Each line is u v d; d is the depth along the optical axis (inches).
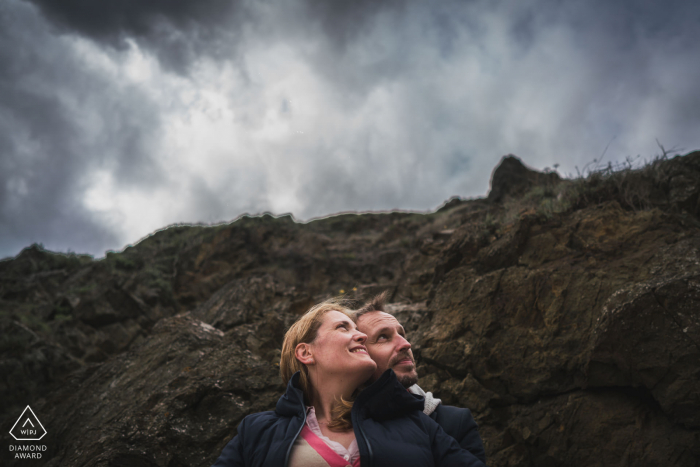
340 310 92.1
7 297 473.1
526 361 129.3
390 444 67.0
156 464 113.9
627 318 111.3
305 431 70.7
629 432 107.5
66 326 367.6
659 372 105.7
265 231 533.3
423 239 317.4
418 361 150.3
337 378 75.6
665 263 126.2
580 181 178.5
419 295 213.3
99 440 118.0
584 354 120.6
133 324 376.8
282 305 219.5
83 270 526.6
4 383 279.6
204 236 549.3
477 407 130.3
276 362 156.7
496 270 156.5
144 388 145.3
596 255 141.6
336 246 518.0
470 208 427.8
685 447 99.0
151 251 573.3
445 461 71.4
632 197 163.2
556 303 133.6
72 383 180.5
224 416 128.7
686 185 159.5
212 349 159.2
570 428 114.7
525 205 199.5
